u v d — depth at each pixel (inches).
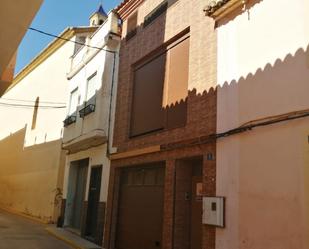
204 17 344.8
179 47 385.4
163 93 398.3
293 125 233.6
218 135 295.0
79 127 569.3
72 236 538.3
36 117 964.0
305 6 240.5
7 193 1088.2
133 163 421.1
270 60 259.9
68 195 637.3
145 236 385.7
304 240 215.3
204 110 321.7
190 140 326.6
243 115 275.9
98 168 524.4
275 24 261.9
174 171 346.0
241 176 268.5
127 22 506.0
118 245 435.5
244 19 291.9
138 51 460.8
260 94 263.6
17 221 744.3
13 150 1106.7
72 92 651.5
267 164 248.1
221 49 313.1
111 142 483.5
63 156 765.3
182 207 340.8
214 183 294.5
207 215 290.7
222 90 303.1
